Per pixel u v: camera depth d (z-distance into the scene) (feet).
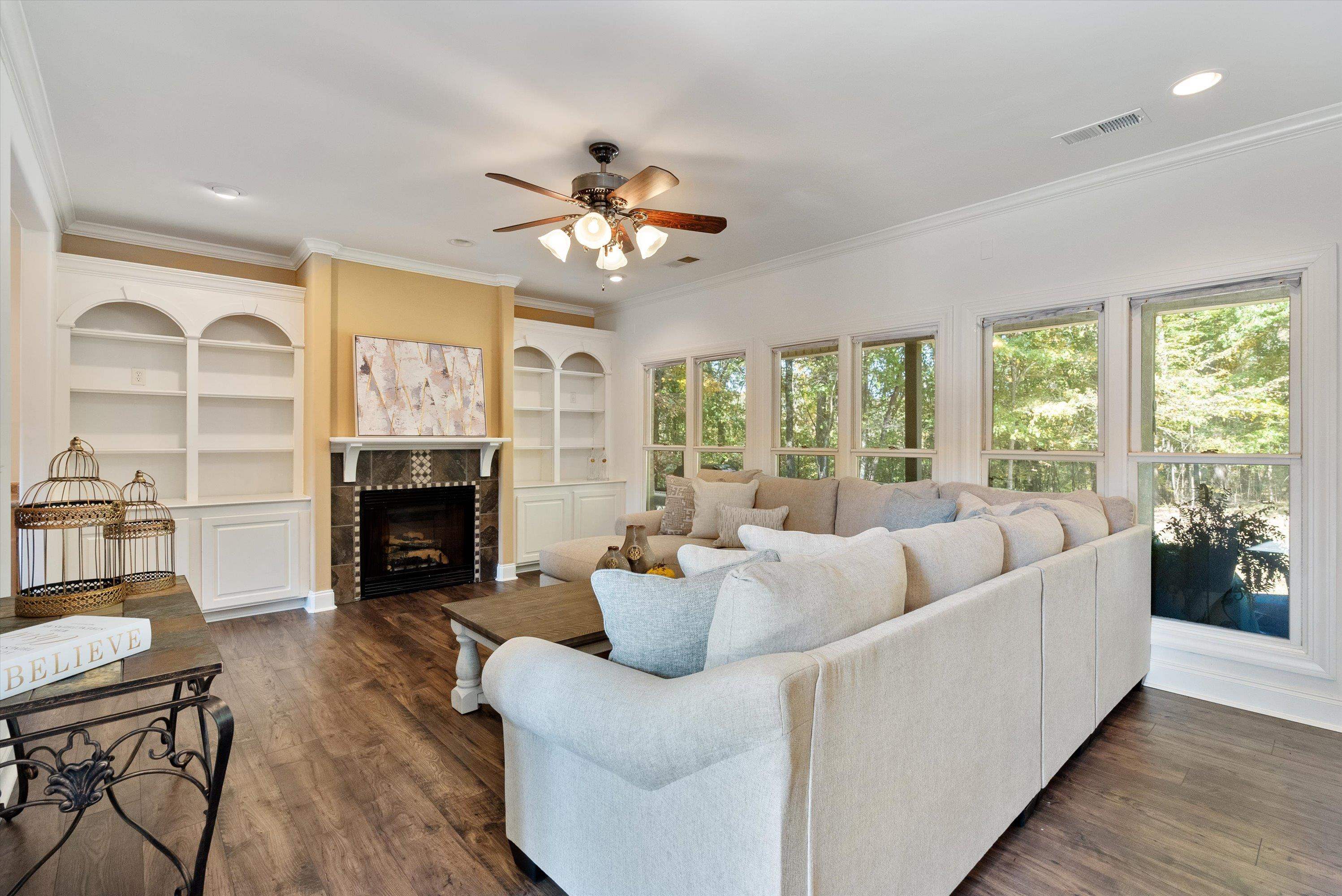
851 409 14.62
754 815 3.70
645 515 16.05
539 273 17.61
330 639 12.74
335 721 8.98
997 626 5.78
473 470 17.84
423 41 7.18
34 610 5.52
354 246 15.14
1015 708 6.15
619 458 21.30
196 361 13.94
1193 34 6.99
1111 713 9.29
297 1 6.48
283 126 9.16
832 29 6.91
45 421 11.52
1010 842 6.21
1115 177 10.50
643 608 5.10
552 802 5.38
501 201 12.12
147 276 13.35
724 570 5.33
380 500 16.16
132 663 4.71
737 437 17.52
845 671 4.00
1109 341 10.76
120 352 13.78
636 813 4.52
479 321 17.84
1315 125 8.76
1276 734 8.61
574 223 10.09
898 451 13.78
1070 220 11.15
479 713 9.30
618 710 4.34
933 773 4.94
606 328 21.88
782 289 16.02
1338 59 7.45
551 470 21.04
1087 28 6.89
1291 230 9.04
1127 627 9.16
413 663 11.34
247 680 10.53
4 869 5.83
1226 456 9.77
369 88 8.16
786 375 16.24
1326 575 8.86
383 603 15.67
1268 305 9.46
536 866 5.66
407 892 5.57
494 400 18.17
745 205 12.24
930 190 11.51
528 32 7.00
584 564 12.82
